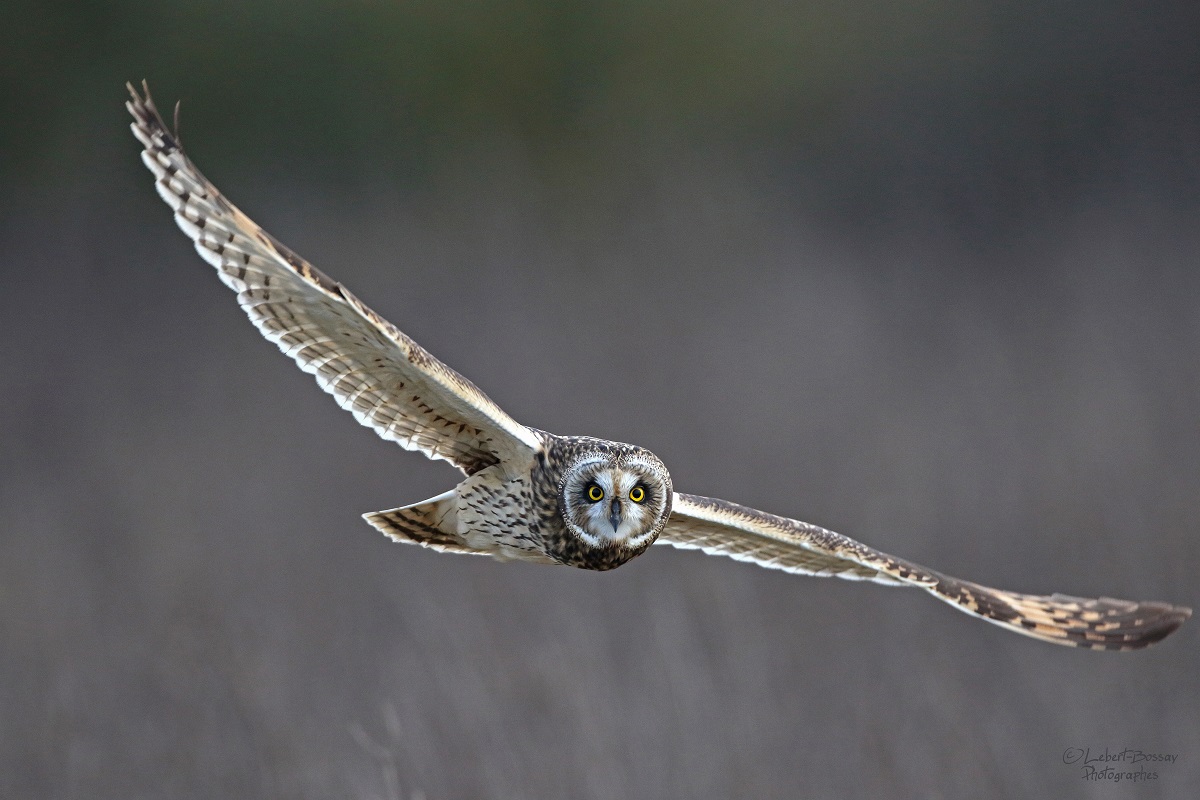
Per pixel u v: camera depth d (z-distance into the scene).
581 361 20.73
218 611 12.19
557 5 28.77
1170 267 24.91
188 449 18.06
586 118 28.84
